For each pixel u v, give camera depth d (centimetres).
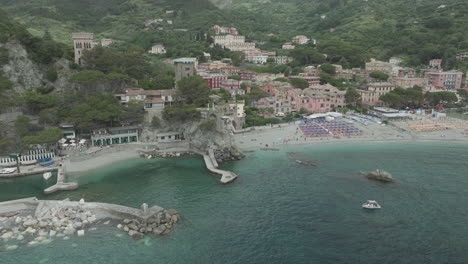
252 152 13888
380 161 12538
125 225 7675
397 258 6494
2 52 14500
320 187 9944
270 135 16162
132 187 10131
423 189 9731
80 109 13675
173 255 6656
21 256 6619
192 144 14400
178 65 18150
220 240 7156
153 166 12231
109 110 14112
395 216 8106
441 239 7125
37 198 9306
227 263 6400
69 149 13112
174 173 11438
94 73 15438
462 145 15050
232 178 10581
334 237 7231
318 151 13988
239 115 17388
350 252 6700
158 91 16100
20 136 12375
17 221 7862
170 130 15150
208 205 8806
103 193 9650
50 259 6525
